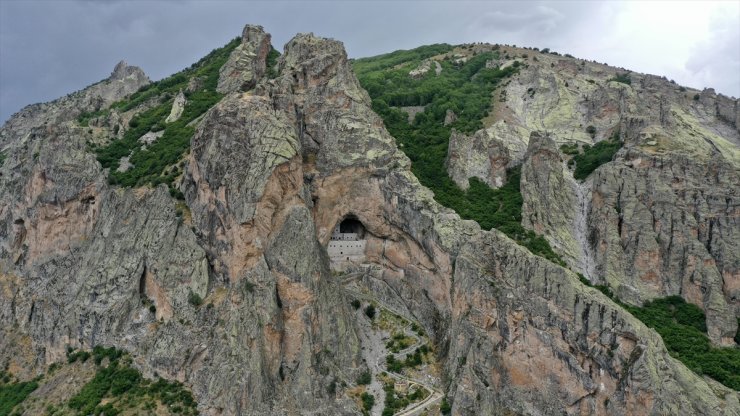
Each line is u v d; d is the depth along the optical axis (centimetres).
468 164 14750
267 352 10488
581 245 13162
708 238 12825
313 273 11212
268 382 10269
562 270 10356
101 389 10825
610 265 12550
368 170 12975
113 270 12162
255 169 11350
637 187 13338
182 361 10688
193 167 12300
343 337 11281
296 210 11525
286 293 11025
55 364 12012
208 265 11612
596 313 9819
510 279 10706
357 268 13200
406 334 11981
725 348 11125
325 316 11288
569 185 14312
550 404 9975
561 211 13550
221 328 10662
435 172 14650
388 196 12812
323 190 12862
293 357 10781
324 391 10544
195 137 12312
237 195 11275
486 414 9994
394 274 12912
